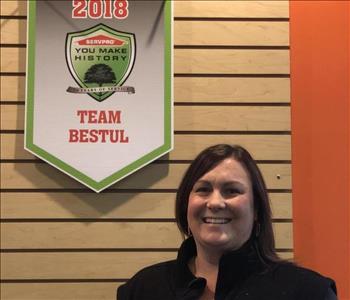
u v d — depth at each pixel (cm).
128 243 239
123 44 248
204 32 251
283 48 249
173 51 249
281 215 238
